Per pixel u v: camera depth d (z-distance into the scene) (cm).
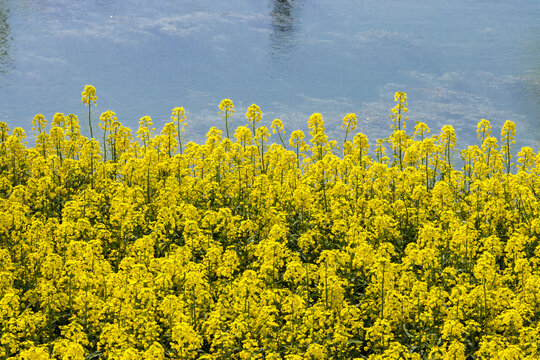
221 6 9894
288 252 1376
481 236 1673
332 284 1238
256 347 1134
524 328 1155
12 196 1661
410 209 1672
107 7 9700
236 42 8488
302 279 1366
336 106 6375
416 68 7481
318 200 1744
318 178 1814
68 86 6888
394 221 1583
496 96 6494
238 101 6550
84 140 2088
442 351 1078
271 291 1259
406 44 8350
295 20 9412
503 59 7600
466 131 5650
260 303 1244
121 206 1562
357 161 1980
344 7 10069
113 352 1063
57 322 1248
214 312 1159
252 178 1839
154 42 8388
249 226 1521
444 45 8256
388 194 1831
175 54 8025
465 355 1175
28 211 1583
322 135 2016
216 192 1803
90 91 2109
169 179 1780
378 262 1270
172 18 9212
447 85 6881
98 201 1708
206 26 8969
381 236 1534
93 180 1894
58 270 1310
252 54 8069
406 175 1805
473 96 6556
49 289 1227
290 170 1825
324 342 1148
